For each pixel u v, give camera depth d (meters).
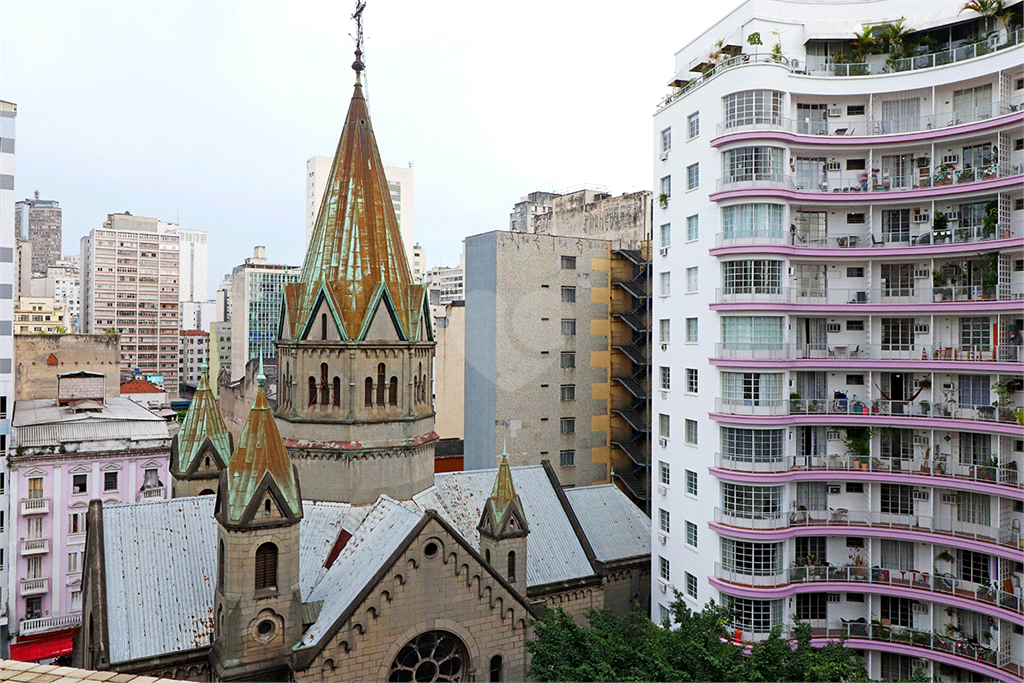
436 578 36.94
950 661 45.00
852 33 50.12
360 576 36.88
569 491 56.22
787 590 47.19
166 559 39.47
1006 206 45.50
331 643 34.31
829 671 32.44
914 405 48.22
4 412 67.12
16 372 96.62
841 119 49.88
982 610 44.03
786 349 47.94
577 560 50.12
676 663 33.84
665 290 55.84
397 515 39.75
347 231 44.72
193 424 52.19
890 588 47.16
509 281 72.38
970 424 45.34
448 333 90.44
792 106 48.75
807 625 37.66
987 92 46.06
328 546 41.97
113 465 72.31
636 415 78.25
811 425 49.34
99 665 34.22
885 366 47.72
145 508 41.22
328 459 44.28
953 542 45.59
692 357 51.69
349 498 44.09
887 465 48.41
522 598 39.59
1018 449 45.22
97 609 36.09
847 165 50.19
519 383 73.06
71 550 70.19
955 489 46.56
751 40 48.84
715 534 49.00
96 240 187.50
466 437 76.56
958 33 48.91
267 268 164.25
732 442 48.12
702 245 50.28
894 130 49.06
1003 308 44.09
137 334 193.75
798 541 49.25
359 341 43.75
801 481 49.03
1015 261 45.75
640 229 85.00
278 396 47.75
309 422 44.47
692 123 52.03
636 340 78.00
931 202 47.62
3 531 67.50
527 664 39.84
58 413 79.44
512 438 72.75
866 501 49.44
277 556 35.00
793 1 50.59
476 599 38.16
